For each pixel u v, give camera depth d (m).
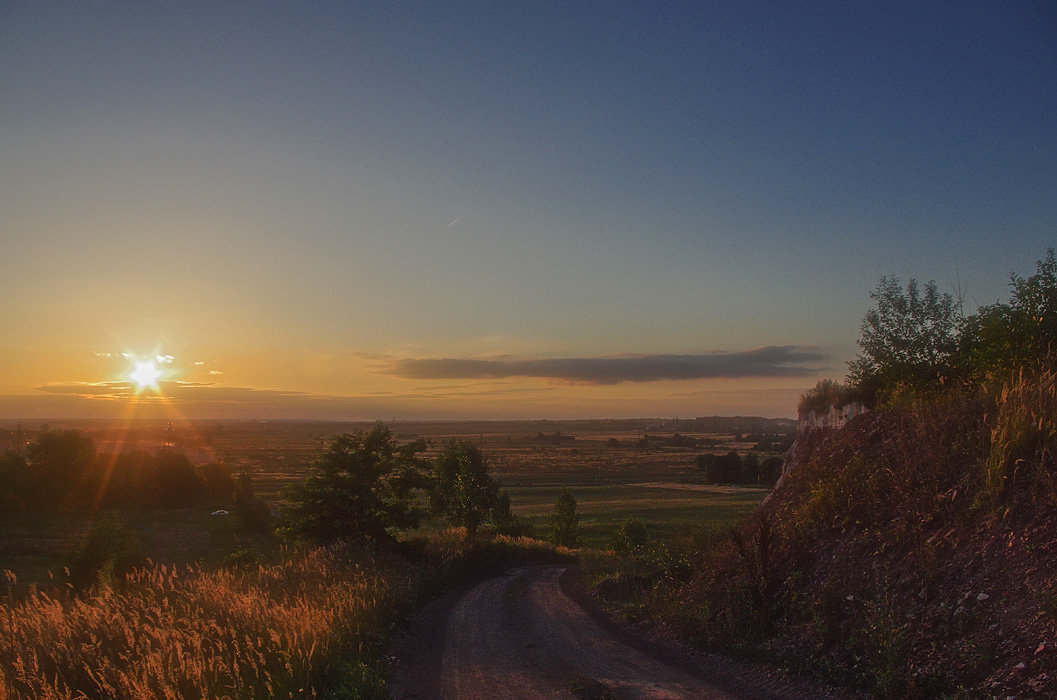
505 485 128.12
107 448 149.75
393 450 30.86
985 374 12.57
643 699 8.38
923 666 7.72
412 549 29.38
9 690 7.62
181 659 8.23
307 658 9.33
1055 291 12.22
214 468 84.88
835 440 14.84
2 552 45.12
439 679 9.98
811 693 8.16
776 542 12.60
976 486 9.66
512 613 16.27
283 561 19.50
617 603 16.06
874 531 10.68
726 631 10.99
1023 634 7.12
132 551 31.30
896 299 15.58
